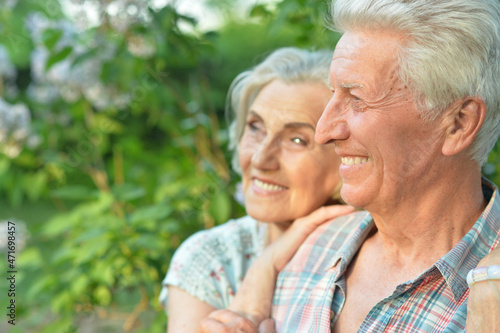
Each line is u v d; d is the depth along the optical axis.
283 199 1.59
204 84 2.88
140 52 2.72
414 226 1.18
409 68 1.08
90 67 2.95
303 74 1.57
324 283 1.34
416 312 1.13
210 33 2.69
